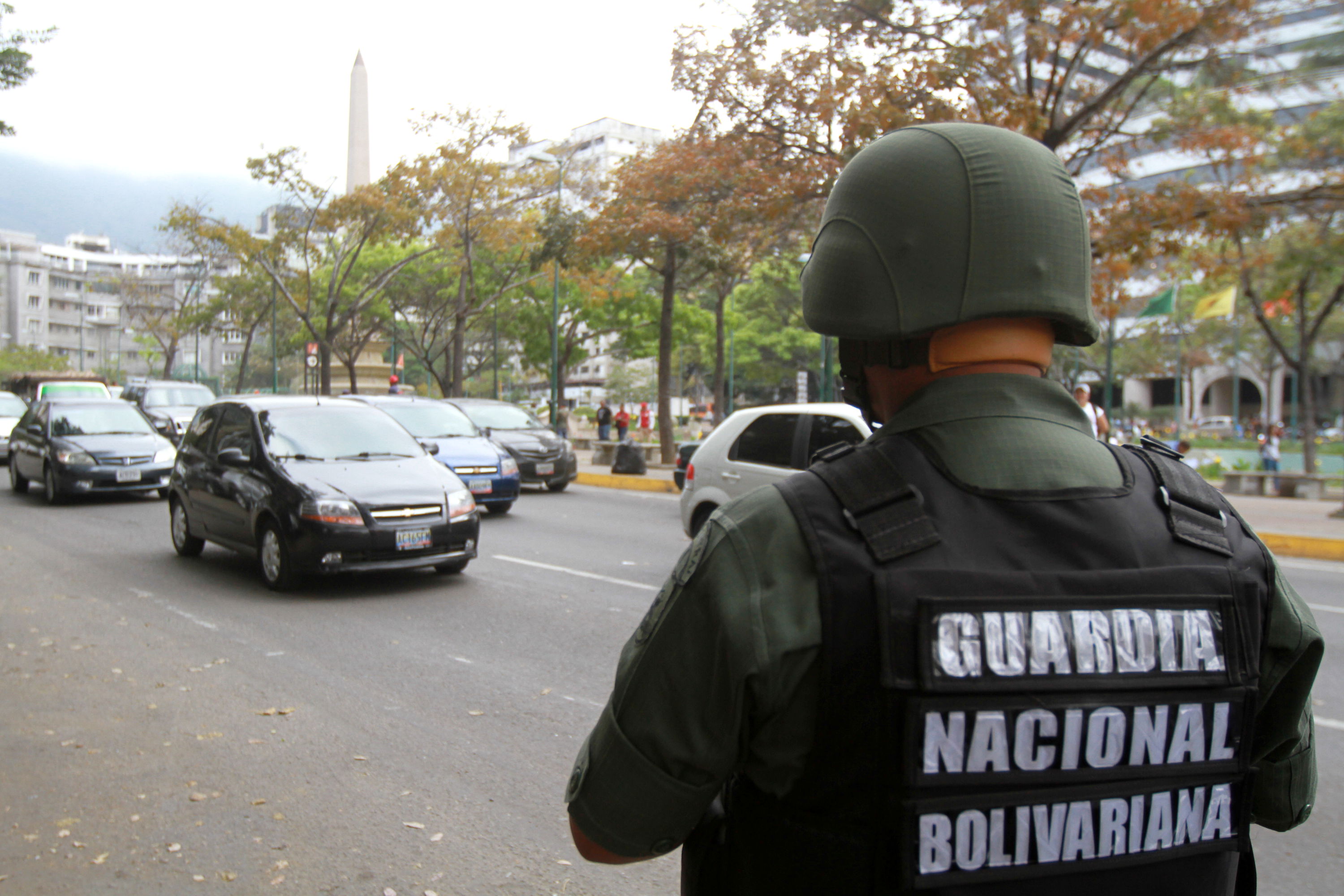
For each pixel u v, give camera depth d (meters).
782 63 13.92
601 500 15.59
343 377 41.72
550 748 4.32
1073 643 0.93
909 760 0.89
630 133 100.81
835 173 13.84
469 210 29.19
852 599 0.93
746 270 25.52
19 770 4.01
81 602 7.36
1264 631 1.04
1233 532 1.05
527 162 29.05
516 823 3.56
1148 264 16.02
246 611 7.09
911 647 0.91
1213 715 0.96
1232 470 25.08
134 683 5.26
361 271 38.41
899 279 1.05
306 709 4.82
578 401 84.25
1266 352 42.91
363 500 7.75
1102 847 0.93
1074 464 1.01
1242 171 13.20
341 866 3.23
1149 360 45.25
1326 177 12.80
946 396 1.04
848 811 0.94
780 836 0.98
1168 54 12.45
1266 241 16.75
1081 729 0.92
